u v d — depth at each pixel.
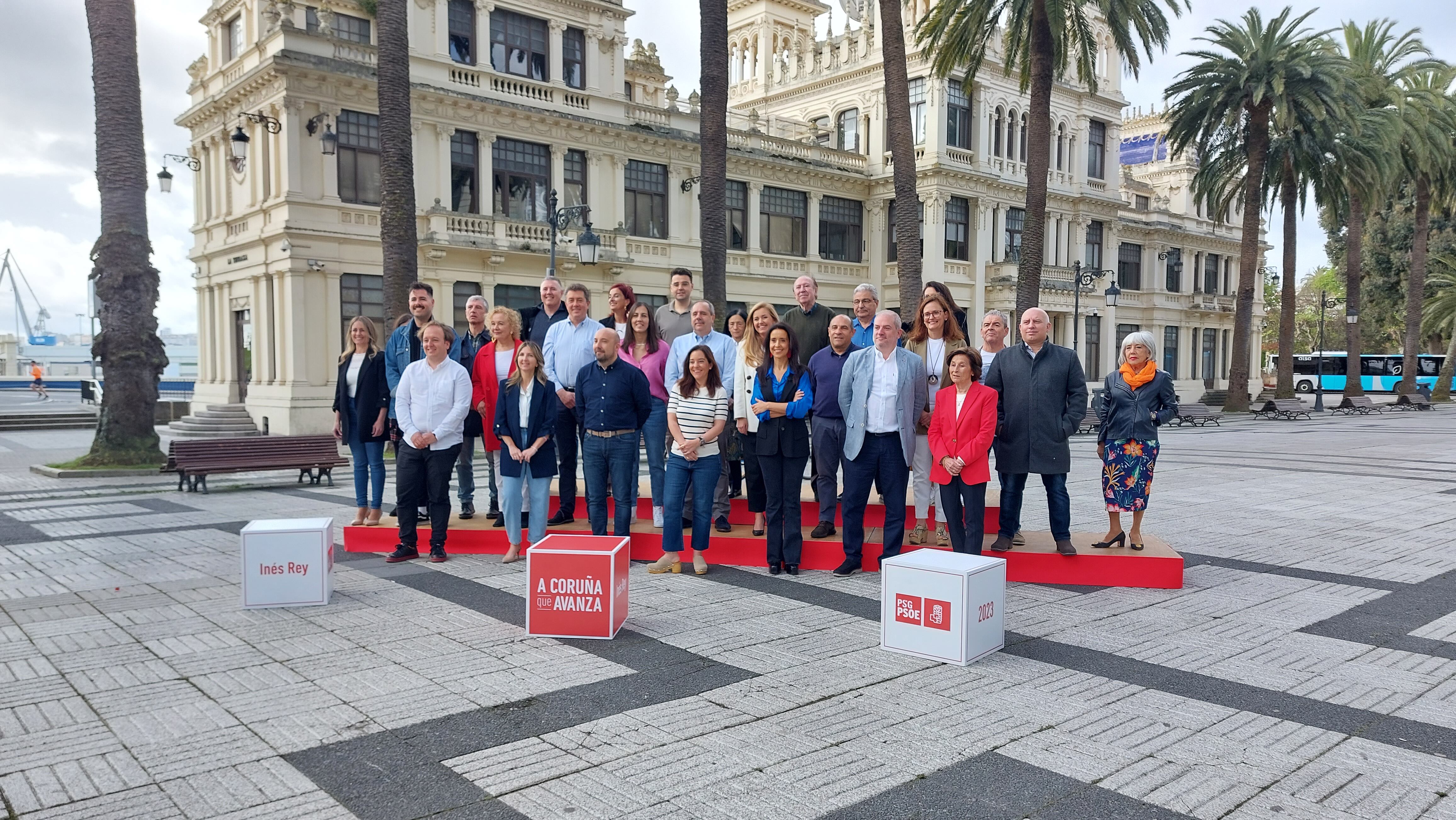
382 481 8.95
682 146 29.73
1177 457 18.75
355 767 3.95
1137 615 6.47
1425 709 4.69
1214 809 3.60
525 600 6.81
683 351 7.95
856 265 35.59
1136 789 3.77
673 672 5.21
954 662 5.38
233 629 6.02
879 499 9.34
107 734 4.30
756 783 3.80
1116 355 43.66
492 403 8.49
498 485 9.09
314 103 22.30
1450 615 6.50
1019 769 3.95
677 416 7.54
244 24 24.28
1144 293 45.69
